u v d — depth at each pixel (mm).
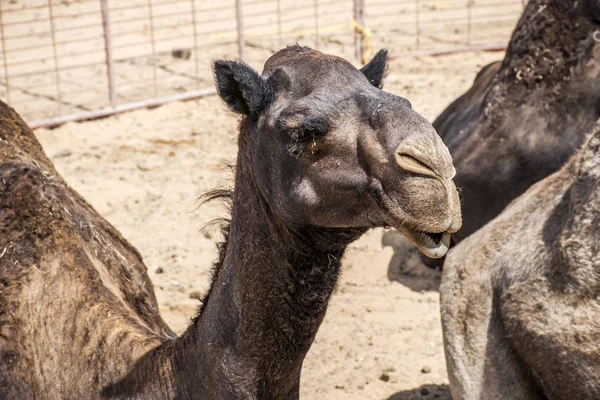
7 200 5305
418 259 9219
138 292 5801
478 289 5781
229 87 4129
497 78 8188
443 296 6004
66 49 15609
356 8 14938
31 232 5301
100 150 11938
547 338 5316
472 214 8383
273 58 4297
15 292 5141
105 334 4863
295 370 4301
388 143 3713
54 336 5004
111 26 16688
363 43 14945
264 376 4242
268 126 4043
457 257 6027
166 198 10531
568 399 5391
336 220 3918
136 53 15484
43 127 12602
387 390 7230
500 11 17562
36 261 5246
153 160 11594
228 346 4223
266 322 4156
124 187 10797
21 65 14906
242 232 4191
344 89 3953
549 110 7891
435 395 7141
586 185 5160
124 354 4727
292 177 3971
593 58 7660
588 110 7762
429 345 7801
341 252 4141
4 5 17469
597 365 5121
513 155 8039
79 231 5590
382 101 3838
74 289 5113
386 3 17188
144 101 13336
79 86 14156
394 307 8406
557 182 5672
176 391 4453
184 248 9469
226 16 17234
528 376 5660
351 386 7273
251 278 4148
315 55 4125
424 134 3672
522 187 8086
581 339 5141
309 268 4113
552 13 7805
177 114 13156
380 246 9500
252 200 4160
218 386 4273
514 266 5578
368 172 3781
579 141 7809
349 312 8297
